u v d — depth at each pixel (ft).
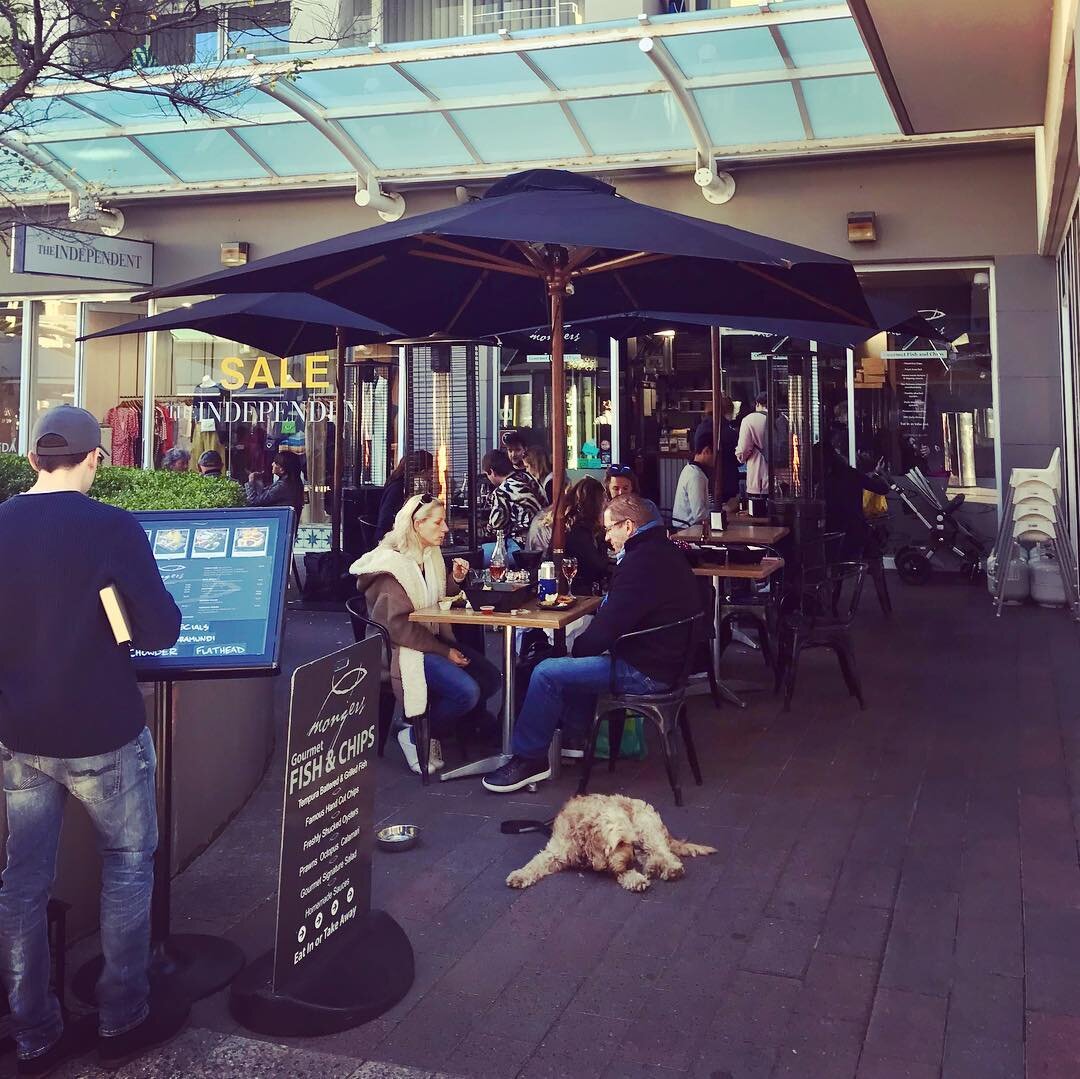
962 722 20.21
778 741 19.33
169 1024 9.99
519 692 19.85
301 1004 10.00
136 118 39.27
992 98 25.14
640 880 13.05
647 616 16.56
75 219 40.01
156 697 11.19
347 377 43.01
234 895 13.24
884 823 15.20
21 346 48.67
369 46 33.91
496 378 43.14
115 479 20.29
